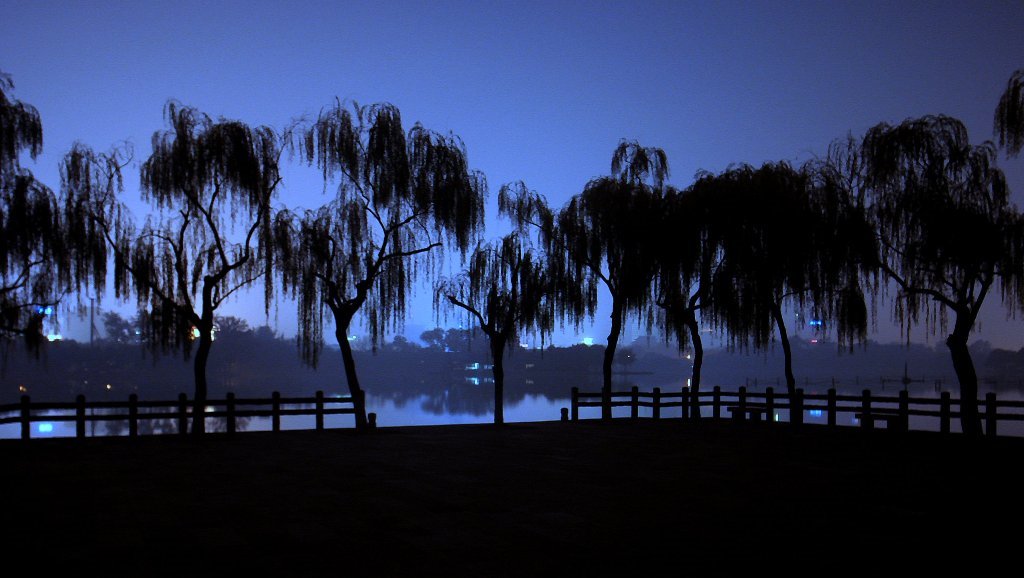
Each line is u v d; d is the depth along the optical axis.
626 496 13.30
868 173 24.94
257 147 23.50
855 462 17.89
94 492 13.62
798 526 11.05
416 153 25.34
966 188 23.36
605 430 26.12
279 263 24.59
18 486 14.29
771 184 26.98
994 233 22.56
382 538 10.23
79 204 22.52
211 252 23.92
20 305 22.72
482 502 12.71
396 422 46.31
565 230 29.97
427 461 17.80
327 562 9.08
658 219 28.59
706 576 8.55
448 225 25.70
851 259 25.70
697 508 12.27
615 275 29.88
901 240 24.77
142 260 23.50
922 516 11.76
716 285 28.66
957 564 9.05
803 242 26.34
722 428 27.05
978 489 14.21
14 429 44.94
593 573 8.66
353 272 25.39
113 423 49.84
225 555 9.38
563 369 128.25
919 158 23.91
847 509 12.26
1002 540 10.22
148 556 9.34
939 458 18.84
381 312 26.20
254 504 12.52
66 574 8.58
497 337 28.81
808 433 25.00
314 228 24.77
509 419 48.47
